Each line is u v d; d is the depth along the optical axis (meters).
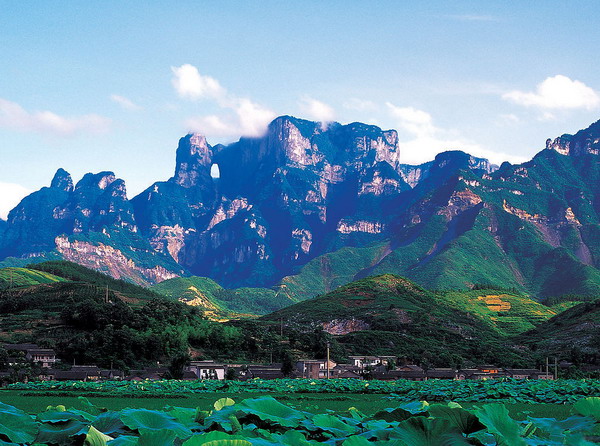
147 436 6.73
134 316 153.62
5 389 68.19
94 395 56.31
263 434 7.81
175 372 110.31
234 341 159.25
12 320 165.75
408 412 9.30
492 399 42.28
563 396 40.81
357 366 143.88
